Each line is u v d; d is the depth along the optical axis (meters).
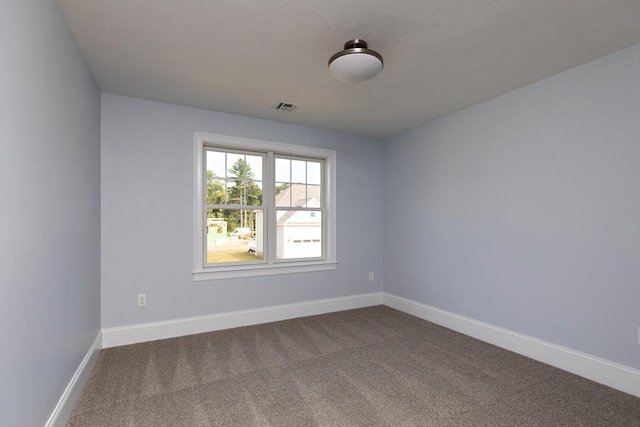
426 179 3.70
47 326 1.49
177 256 3.12
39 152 1.39
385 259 4.34
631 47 2.09
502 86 2.71
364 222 4.25
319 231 4.07
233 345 2.87
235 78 2.56
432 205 3.62
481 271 3.06
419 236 3.79
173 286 3.09
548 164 2.53
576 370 2.33
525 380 2.25
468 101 3.04
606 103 2.20
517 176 2.75
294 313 3.72
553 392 2.09
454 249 3.34
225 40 2.02
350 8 1.72
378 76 2.53
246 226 3.59
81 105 2.13
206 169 3.39
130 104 2.94
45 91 1.46
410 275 3.92
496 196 2.93
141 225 2.96
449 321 3.36
